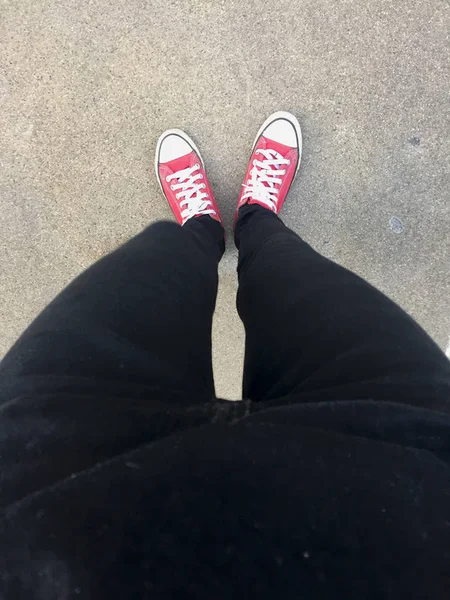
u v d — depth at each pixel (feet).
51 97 3.54
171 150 3.63
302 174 3.74
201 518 0.99
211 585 0.88
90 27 3.43
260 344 2.10
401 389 1.50
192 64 3.50
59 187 3.71
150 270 2.15
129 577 0.91
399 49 3.46
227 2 3.38
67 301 1.82
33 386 1.49
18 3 3.38
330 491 1.08
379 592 0.91
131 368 1.59
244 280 2.75
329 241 3.87
